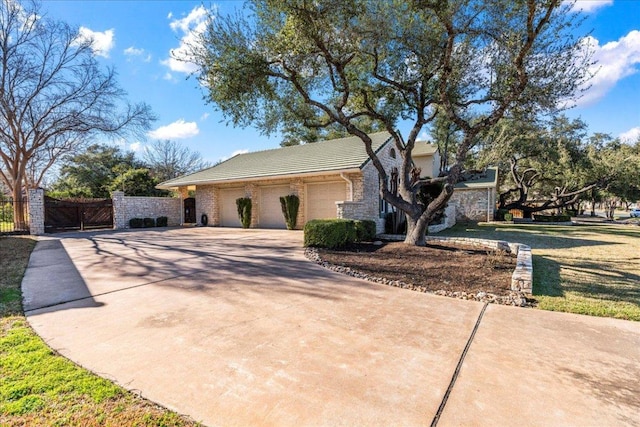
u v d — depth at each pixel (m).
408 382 2.80
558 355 3.30
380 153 15.87
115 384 2.75
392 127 11.28
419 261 7.91
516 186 31.81
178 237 13.77
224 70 8.42
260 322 4.14
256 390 2.67
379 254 8.82
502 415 2.38
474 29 7.92
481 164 17.09
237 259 8.38
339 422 2.30
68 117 18.94
